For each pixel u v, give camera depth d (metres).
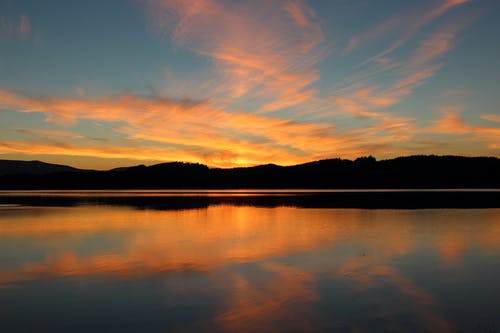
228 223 29.98
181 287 13.07
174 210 42.59
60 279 14.06
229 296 12.13
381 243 20.92
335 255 17.91
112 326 9.89
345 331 9.52
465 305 11.23
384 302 11.52
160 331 9.59
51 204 53.09
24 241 22.03
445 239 22.05
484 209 40.72
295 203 53.69
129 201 61.00
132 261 16.83
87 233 24.95
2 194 93.81
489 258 17.14
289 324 9.96
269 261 16.72
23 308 11.15
